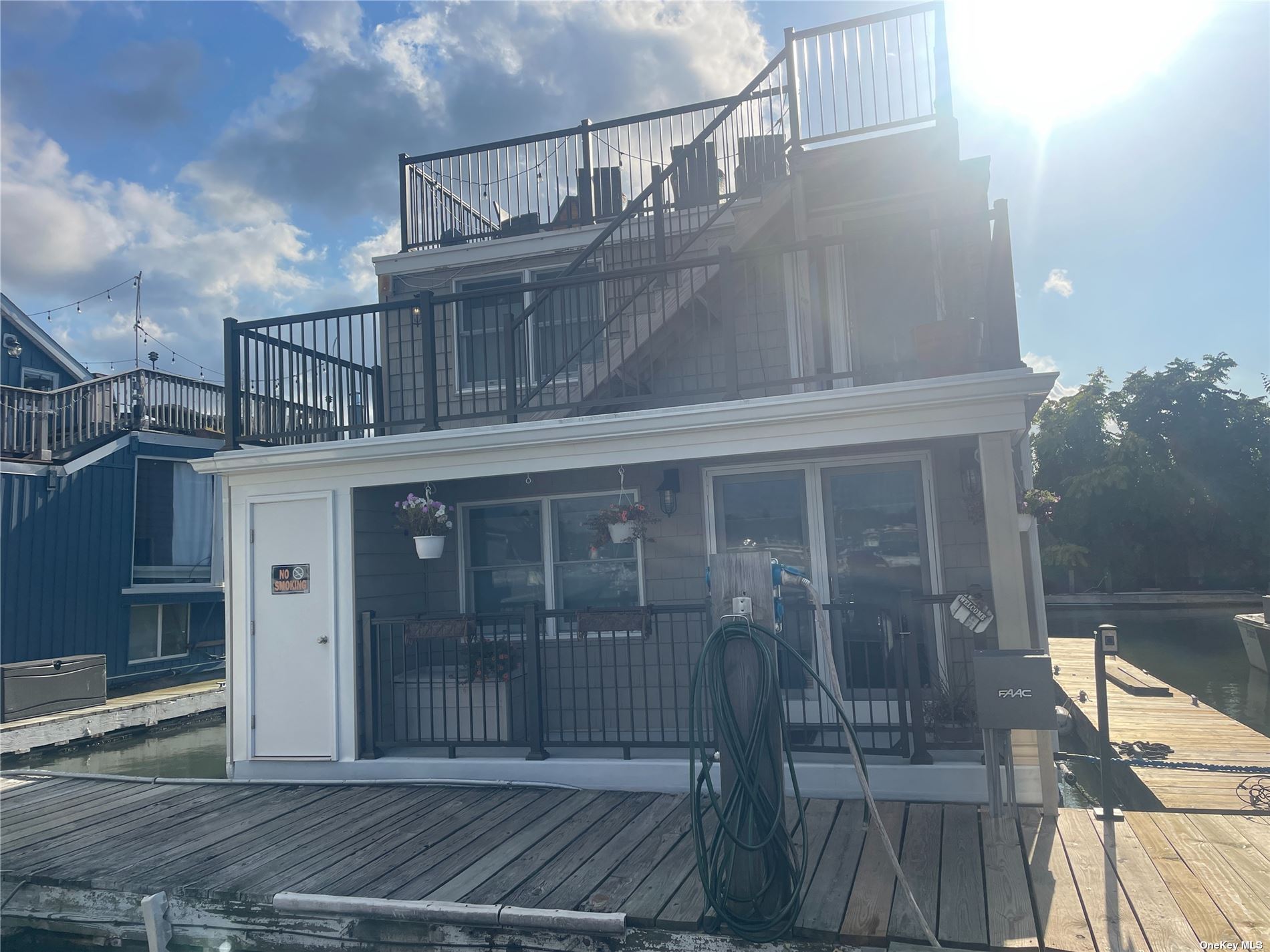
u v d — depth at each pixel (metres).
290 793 5.89
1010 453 4.89
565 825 4.89
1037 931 3.30
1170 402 27.16
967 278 6.11
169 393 14.52
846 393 5.06
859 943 3.29
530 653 5.89
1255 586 26.34
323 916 3.93
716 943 3.45
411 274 8.77
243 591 6.43
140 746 10.50
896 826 4.58
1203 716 8.64
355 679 6.17
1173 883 3.74
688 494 6.73
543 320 8.18
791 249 5.54
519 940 3.66
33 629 11.84
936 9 6.73
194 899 4.13
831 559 6.36
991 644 5.93
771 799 3.45
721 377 7.14
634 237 8.01
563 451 5.75
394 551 6.86
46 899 4.41
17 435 12.14
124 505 13.21
